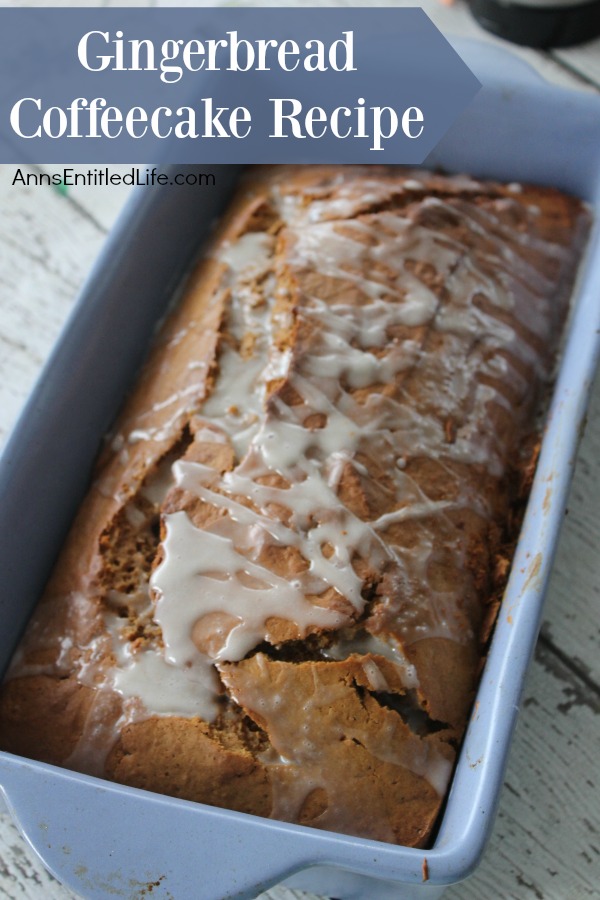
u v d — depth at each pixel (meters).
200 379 0.51
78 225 0.60
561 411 0.49
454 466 0.50
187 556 0.47
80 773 0.44
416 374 0.51
